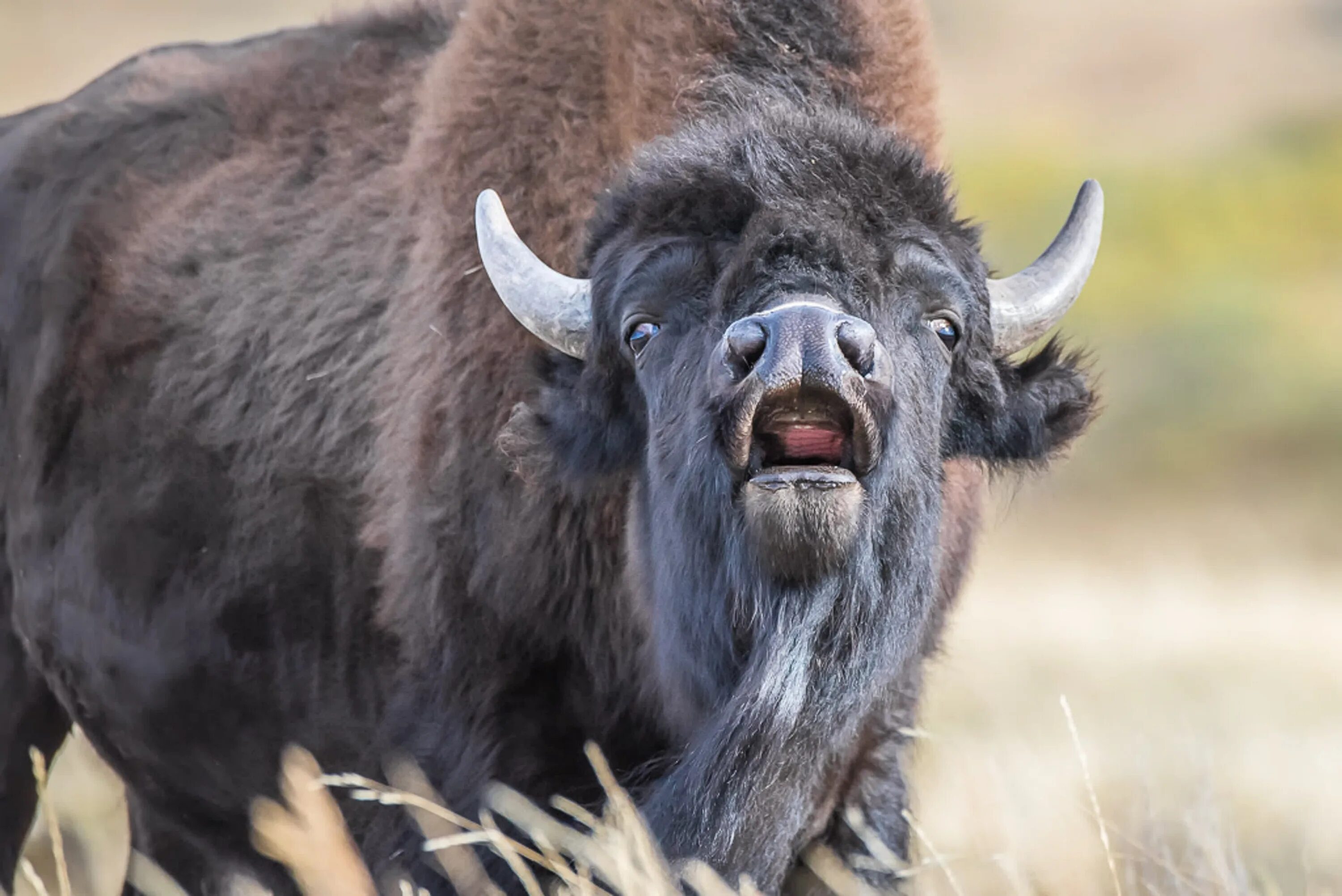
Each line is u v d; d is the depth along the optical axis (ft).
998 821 68.64
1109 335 449.89
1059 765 85.71
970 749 83.71
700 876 47.75
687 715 54.29
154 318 74.54
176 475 72.23
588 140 61.26
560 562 58.13
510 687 59.06
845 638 49.44
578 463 55.93
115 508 73.87
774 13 60.85
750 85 60.03
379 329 67.10
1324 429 389.80
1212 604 188.24
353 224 70.18
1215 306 451.12
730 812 49.83
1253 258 529.45
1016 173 622.13
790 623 48.88
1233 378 419.13
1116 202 578.66
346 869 52.44
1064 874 65.57
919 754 64.90
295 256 71.51
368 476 65.41
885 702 57.26
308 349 69.10
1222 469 374.43
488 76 63.98
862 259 49.52
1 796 79.56
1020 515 75.92
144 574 72.64
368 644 65.21
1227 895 60.39
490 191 57.52
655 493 52.90
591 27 62.28
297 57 77.97
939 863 58.34
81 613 75.10
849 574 49.01
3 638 79.82
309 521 67.56
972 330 54.60
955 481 61.05
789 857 52.70
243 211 74.43
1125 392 414.82
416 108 70.54
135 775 76.13
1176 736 88.48
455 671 59.93
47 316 77.71
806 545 46.85
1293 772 91.45
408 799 52.47
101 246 77.41
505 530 58.75
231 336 71.92
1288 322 456.04
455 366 61.16
